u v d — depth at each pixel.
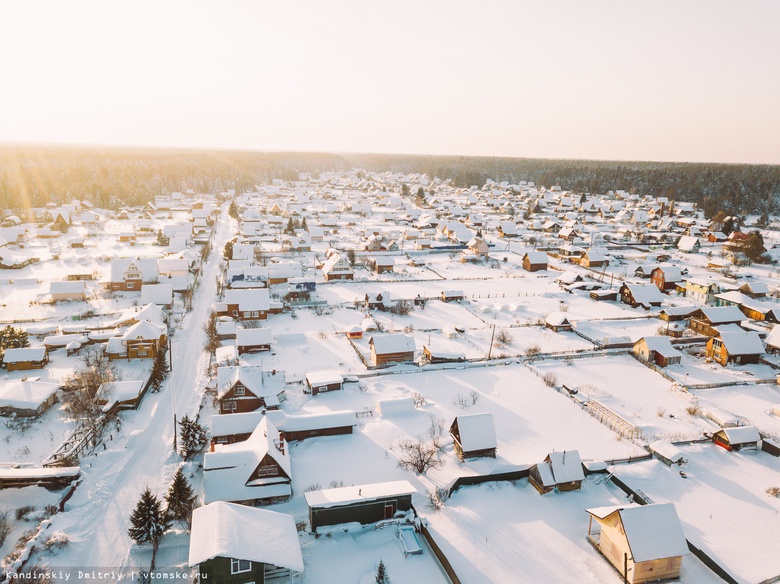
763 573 33.91
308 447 46.75
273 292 94.31
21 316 77.81
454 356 66.25
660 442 48.19
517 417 53.53
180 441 46.41
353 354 68.62
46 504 37.00
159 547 33.56
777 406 55.66
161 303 83.25
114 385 52.44
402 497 37.62
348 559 33.44
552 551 35.28
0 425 47.75
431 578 32.09
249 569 29.28
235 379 51.53
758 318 84.62
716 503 41.25
